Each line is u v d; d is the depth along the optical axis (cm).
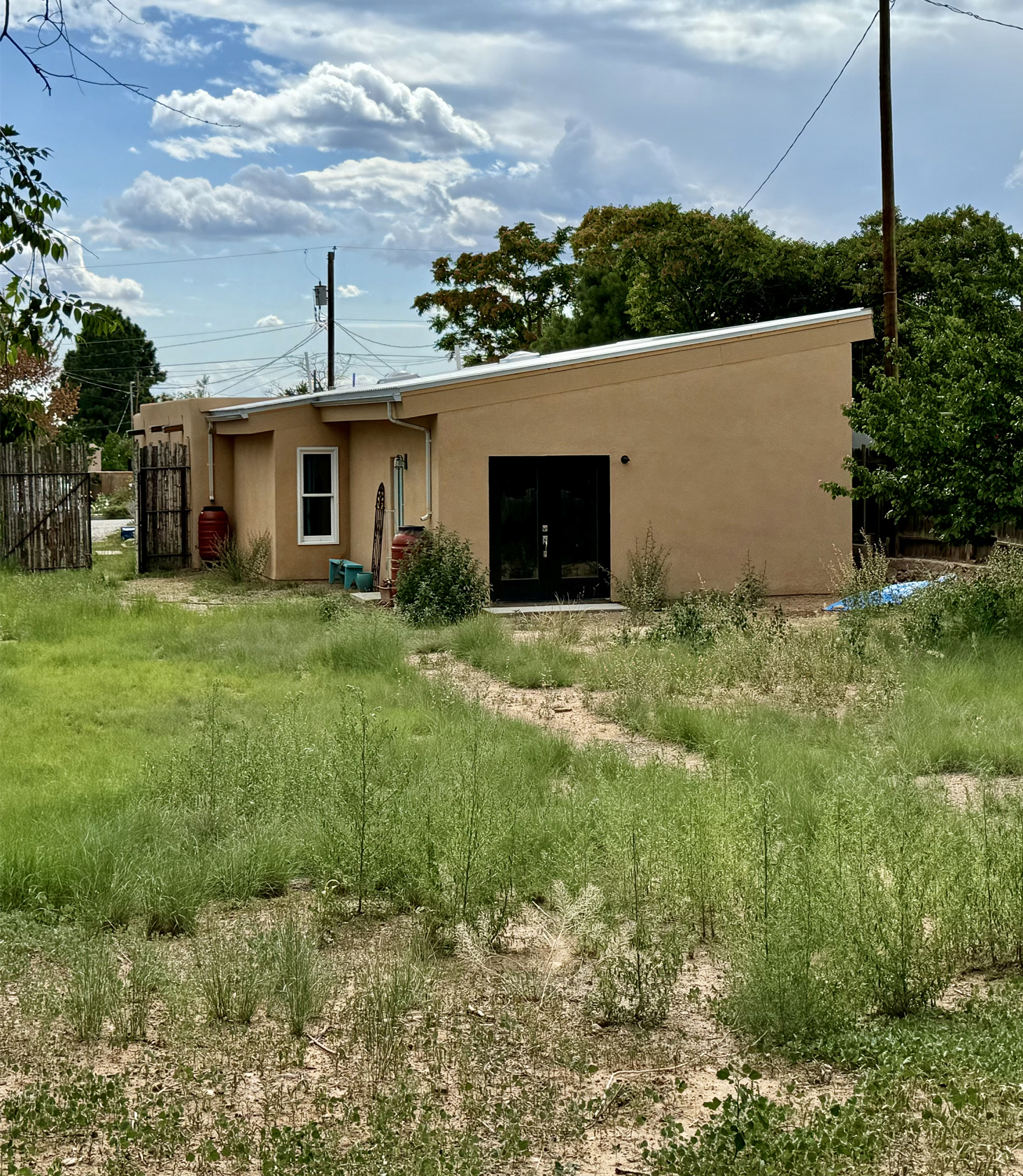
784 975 477
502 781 806
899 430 1509
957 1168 362
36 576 2264
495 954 576
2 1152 366
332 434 2355
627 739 1045
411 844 656
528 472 1975
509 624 1711
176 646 1480
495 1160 379
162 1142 381
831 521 2106
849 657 1259
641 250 3622
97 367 8450
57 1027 486
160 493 2633
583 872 628
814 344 2081
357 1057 457
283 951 533
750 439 2059
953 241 3359
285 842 702
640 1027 490
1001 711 1053
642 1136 398
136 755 907
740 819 650
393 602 1875
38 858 641
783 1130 377
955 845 602
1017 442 1435
